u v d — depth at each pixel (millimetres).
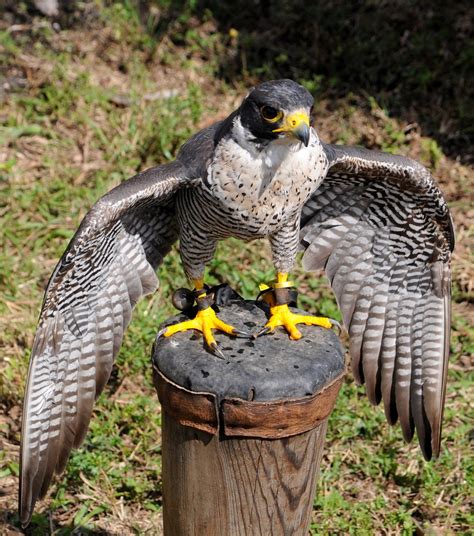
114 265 6547
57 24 16156
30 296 10953
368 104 14789
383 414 9453
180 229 6789
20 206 12172
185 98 14766
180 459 5875
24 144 13422
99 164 13062
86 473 8656
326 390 5746
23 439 6340
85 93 14305
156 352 6020
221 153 6160
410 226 7121
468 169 13688
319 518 8359
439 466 8953
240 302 6734
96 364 6629
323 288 11367
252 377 5582
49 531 8211
